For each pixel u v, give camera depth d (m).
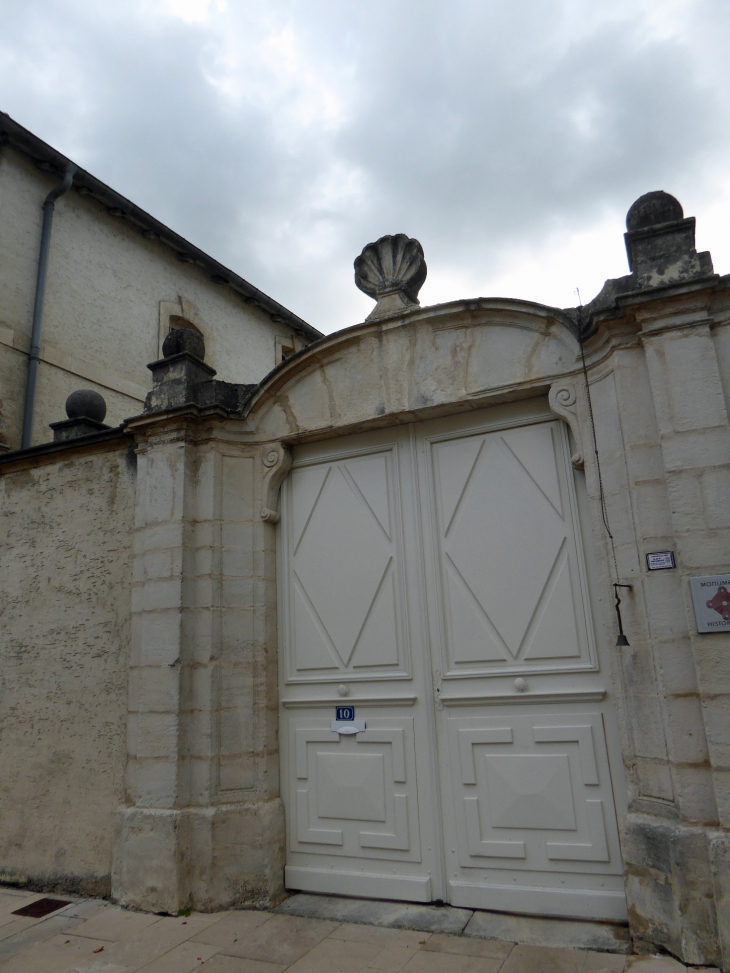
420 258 4.82
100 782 4.72
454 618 4.28
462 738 4.09
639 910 3.36
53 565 5.37
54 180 7.87
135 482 5.17
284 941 3.71
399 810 4.17
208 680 4.52
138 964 3.54
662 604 3.48
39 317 7.35
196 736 4.46
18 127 7.19
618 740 3.76
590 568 4.01
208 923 4.00
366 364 4.70
